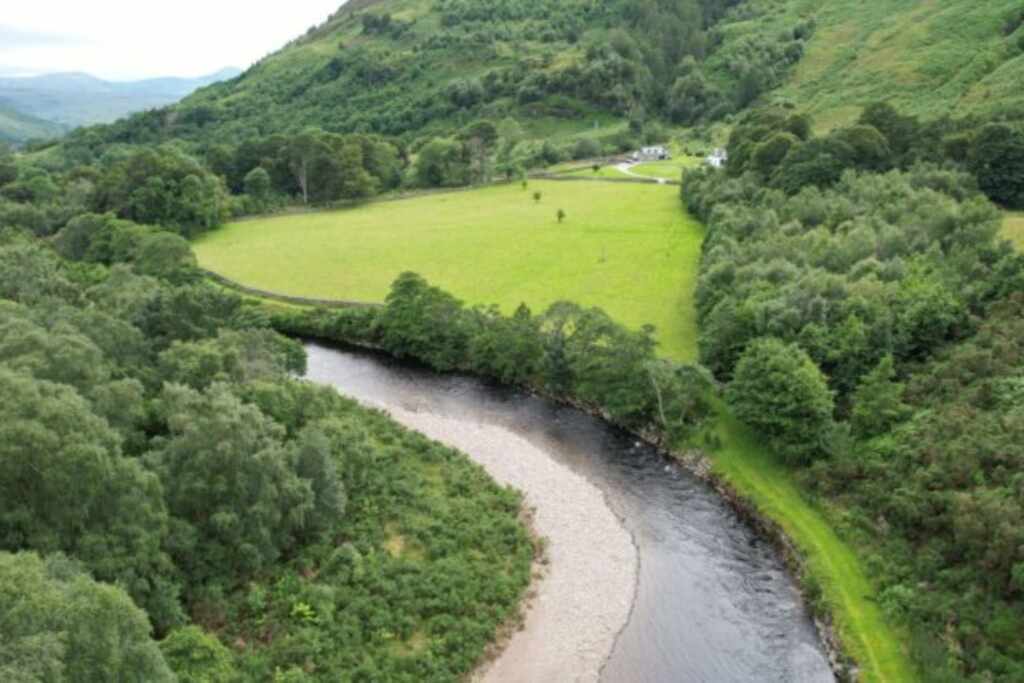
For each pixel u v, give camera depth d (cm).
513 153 18738
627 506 5869
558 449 6744
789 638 4497
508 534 5228
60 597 2564
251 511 4306
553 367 7594
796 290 6669
